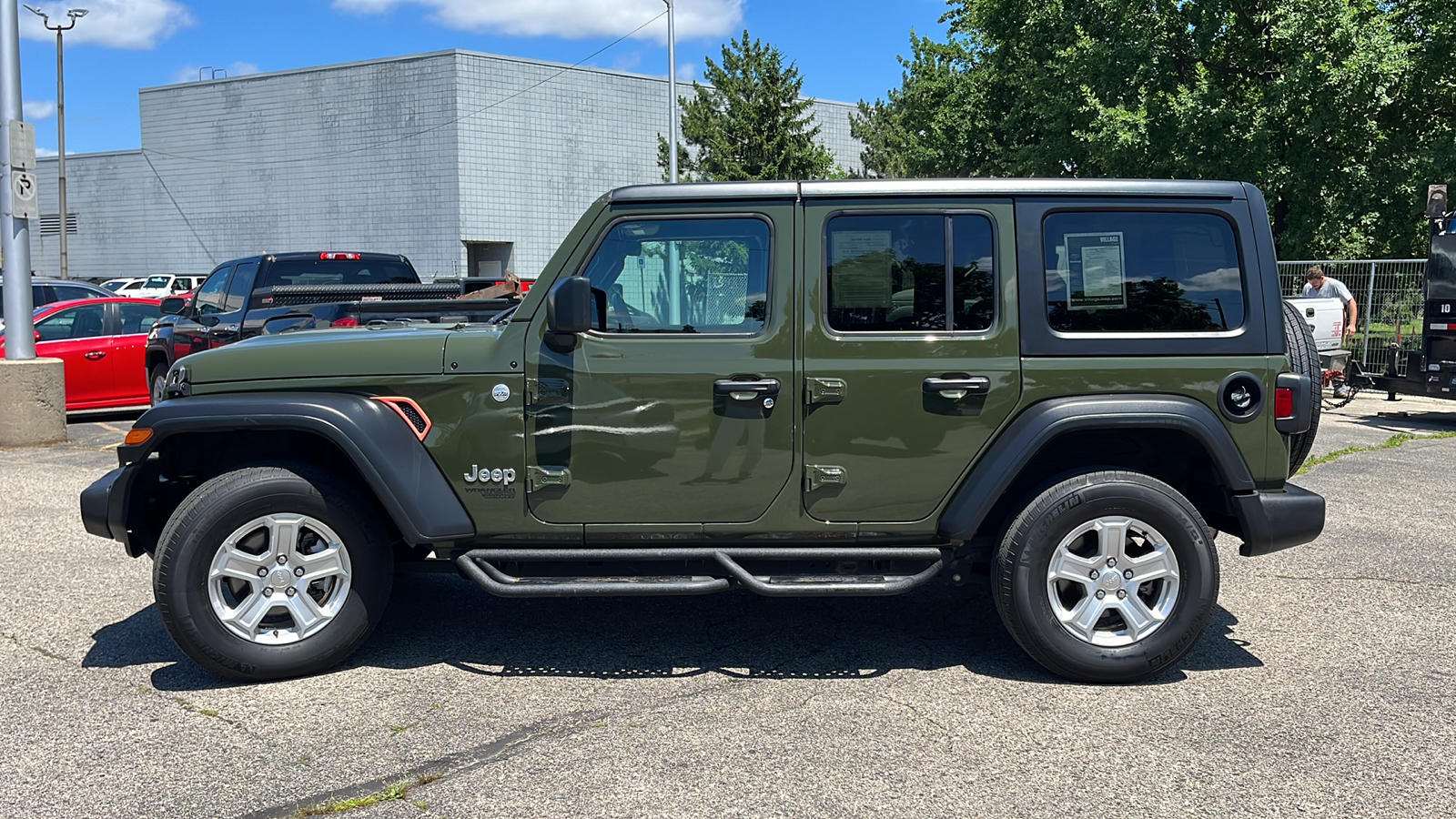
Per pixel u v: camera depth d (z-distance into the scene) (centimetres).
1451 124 2064
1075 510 411
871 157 4497
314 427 409
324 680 427
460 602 534
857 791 329
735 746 362
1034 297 418
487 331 442
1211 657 454
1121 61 1989
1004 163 2570
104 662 448
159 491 454
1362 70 1794
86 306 1265
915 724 381
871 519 424
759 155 3142
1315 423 447
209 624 410
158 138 4222
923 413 418
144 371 1288
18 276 1059
